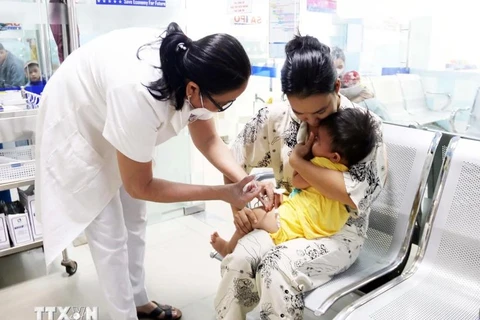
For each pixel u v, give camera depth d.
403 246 1.48
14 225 1.97
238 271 1.34
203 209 2.87
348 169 1.33
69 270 2.08
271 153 1.59
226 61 1.02
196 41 1.06
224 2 3.47
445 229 1.37
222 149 1.58
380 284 1.51
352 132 1.29
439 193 1.40
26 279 2.05
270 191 1.48
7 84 2.23
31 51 2.25
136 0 2.32
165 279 2.04
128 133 1.11
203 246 2.37
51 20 2.17
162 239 2.45
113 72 1.15
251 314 1.70
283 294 1.23
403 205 1.50
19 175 1.93
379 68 2.77
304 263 1.27
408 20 2.73
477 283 1.28
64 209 1.35
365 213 1.42
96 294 1.92
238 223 1.47
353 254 1.40
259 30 3.27
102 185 1.36
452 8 2.55
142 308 1.74
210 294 1.92
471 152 1.35
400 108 2.57
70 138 1.31
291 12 3.01
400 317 1.16
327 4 2.90
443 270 1.35
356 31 2.84
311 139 1.40
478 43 2.46
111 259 1.40
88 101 1.26
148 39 1.24
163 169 2.66
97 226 1.38
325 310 1.18
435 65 2.65
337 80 1.27
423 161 1.46
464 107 2.44
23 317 1.75
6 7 2.12
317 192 1.40
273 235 1.39
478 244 1.30
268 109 1.55
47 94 1.35
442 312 1.19
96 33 2.25
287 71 1.20
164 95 1.10
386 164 1.43
